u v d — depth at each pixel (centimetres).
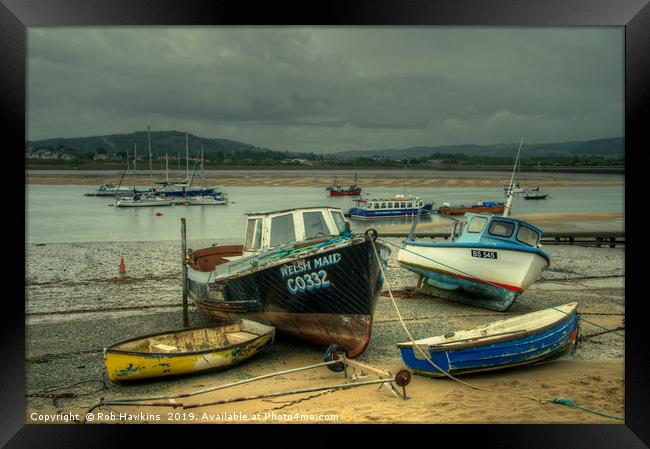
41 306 1505
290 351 1083
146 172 12900
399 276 1917
